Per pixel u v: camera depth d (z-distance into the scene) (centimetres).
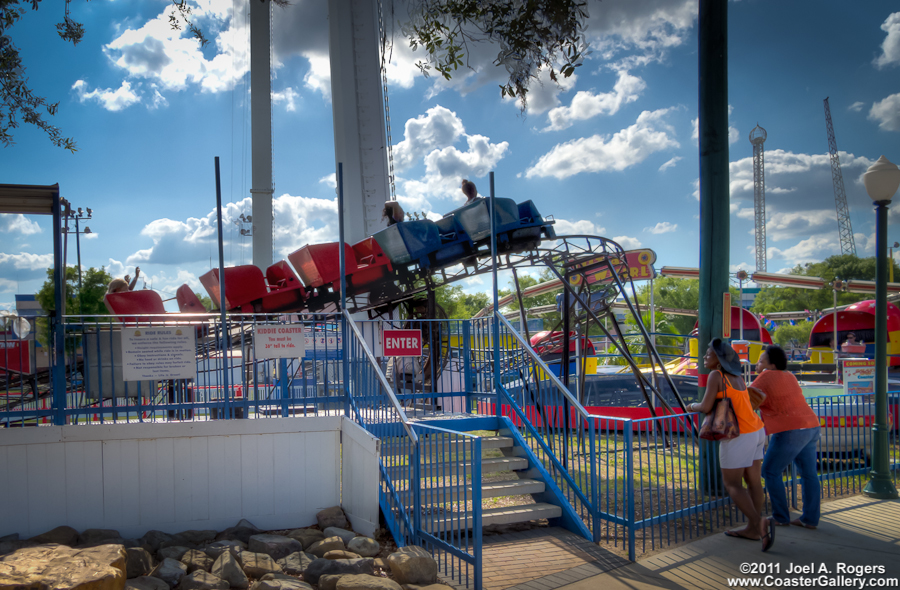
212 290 1090
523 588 458
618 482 772
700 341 732
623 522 544
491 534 610
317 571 473
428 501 580
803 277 1920
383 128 1944
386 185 1920
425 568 469
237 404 647
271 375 746
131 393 647
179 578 471
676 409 957
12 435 574
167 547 542
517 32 615
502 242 1059
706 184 730
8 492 570
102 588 393
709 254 727
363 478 596
